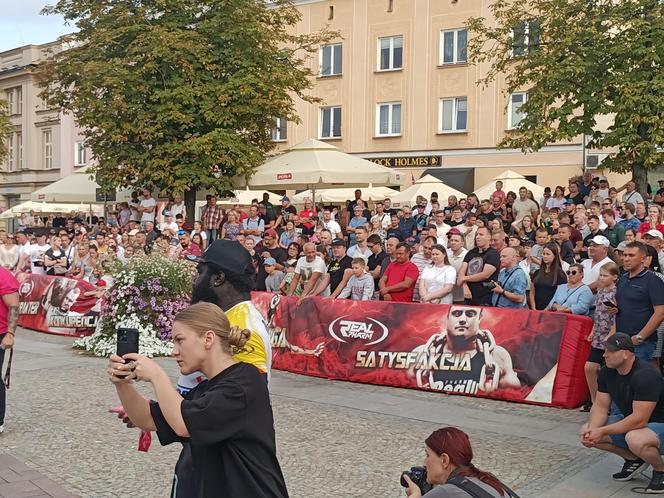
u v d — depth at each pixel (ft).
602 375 19.22
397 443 22.45
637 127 64.39
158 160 69.10
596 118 77.05
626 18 64.54
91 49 71.97
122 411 9.90
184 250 50.11
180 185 68.33
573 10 67.00
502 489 10.60
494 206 56.70
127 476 19.53
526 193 55.26
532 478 19.40
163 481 19.13
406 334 30.91
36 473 19.74
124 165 70.64
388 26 108.06
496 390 28.40
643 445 18.04
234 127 72.28
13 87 163.94
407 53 106.73
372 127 109.91
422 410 26.73
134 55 70.23
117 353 9.09
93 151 74.33
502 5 74.59
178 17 72.33
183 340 9.29
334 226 55.67
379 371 31.19
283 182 52.54
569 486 18.79
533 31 71.51
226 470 9.11
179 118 68.90
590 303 28.25
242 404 9.07
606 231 42.68
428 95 105.19
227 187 70.85
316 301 33.73
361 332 32.01
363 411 26.53
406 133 107.14
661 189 56.39
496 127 100.27
